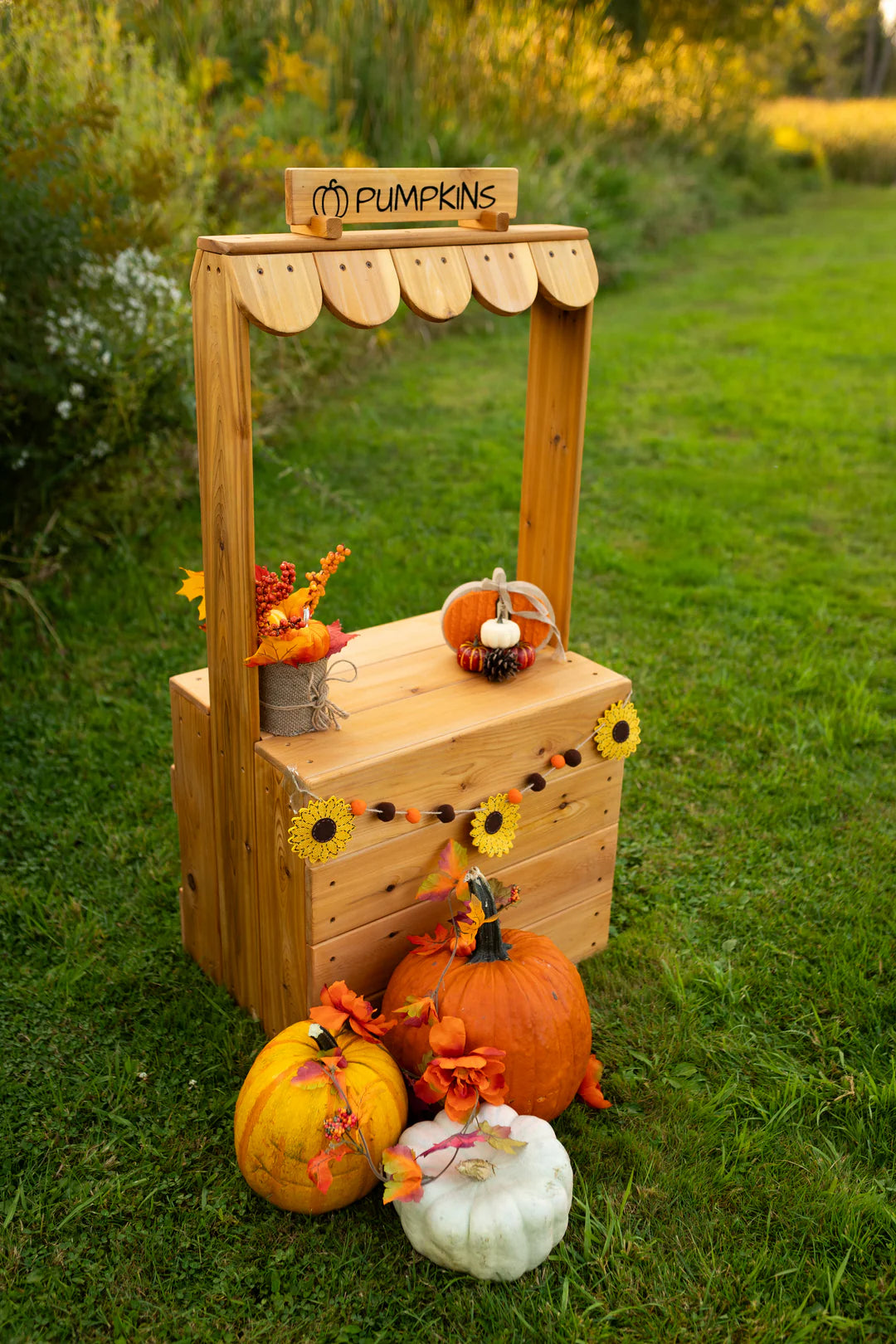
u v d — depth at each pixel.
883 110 27.22
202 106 7.88
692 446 7.49
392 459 7.03
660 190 15.08
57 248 4.84
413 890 2.68
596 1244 2.38
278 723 2.55
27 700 4.42
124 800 3.88
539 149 12.00
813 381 9.12
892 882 3.53
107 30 6.56
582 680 2.95
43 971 3.13
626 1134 2.62
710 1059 2.87
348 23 9.92
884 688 4.70
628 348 9.97
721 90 19.17
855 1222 2.41
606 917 3.25
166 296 5.37
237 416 2.28
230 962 2.97
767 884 3.53
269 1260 2.34
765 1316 2.24
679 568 5.68
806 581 5.66
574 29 14.43
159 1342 2.19
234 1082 2.77
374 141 9.98
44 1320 2.22
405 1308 2.24
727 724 4.37
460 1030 2.38
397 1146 2.29
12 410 4.98
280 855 2.54
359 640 3.17
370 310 2.34
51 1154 2.57
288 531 5.89
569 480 2.96
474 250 2.54
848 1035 2.96
